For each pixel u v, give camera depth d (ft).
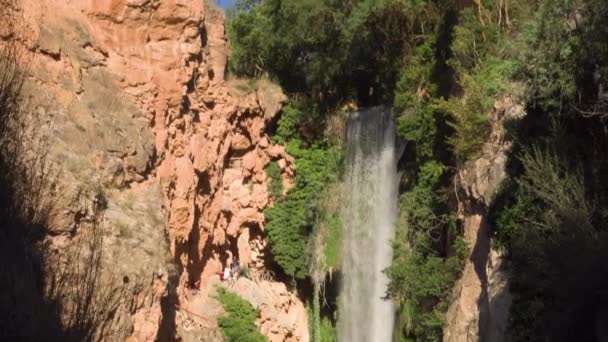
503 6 83.92
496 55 80.33
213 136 102.12
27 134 32.27
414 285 86.33
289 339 108.78
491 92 77.20
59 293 25.75
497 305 66.95
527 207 63.82
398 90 99.71
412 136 95.30
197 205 98.32
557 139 60.64
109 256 63.52
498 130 74.69
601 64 57.16
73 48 76.84
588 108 59.62
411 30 104.17
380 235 106.42
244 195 109.81
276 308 108.37
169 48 91.71
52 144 63.87
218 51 105.19
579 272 50.03
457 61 85.15
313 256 110.22
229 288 104.22
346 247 110.93
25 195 26.78
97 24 86.12
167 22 91.76
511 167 68.59
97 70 79.36
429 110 94.17
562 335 53.42
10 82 27.68
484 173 75.15
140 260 67.62
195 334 89.86
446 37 96.63
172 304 77.25
